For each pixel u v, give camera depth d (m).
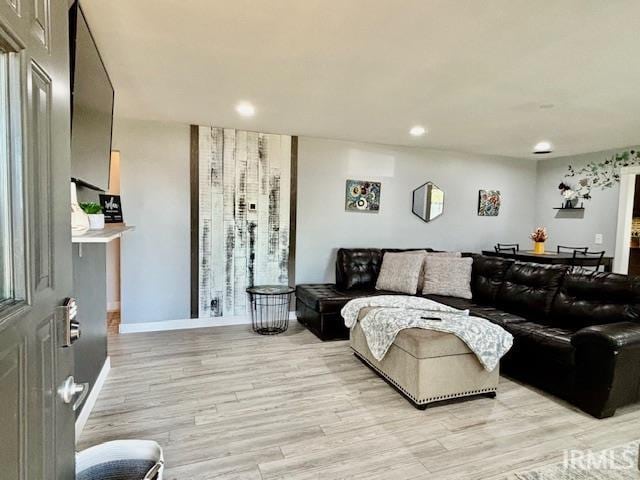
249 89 2.96
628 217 4.88
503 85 2.79
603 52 2.22
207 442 2.06
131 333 4.05
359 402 2.55
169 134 4.09
